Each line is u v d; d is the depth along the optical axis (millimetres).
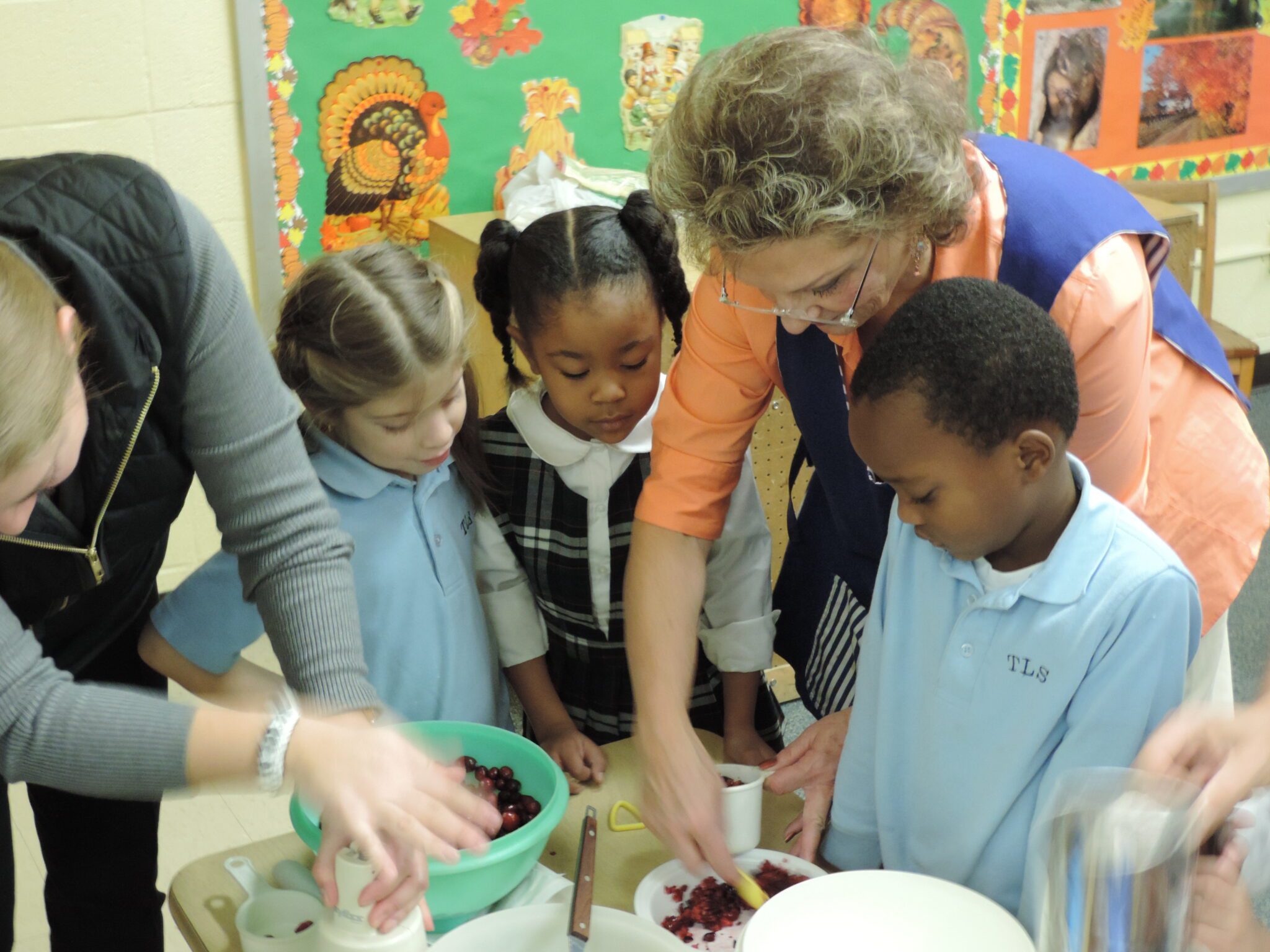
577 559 1487
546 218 1467
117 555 1166
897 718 1047
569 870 1105
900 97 921
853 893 917
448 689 1392
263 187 2809
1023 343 880
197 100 2709
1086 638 917
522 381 1568
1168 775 782
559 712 1477
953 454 885
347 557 1195
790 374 1216
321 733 912
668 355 2250
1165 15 3711
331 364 1280
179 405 1118
